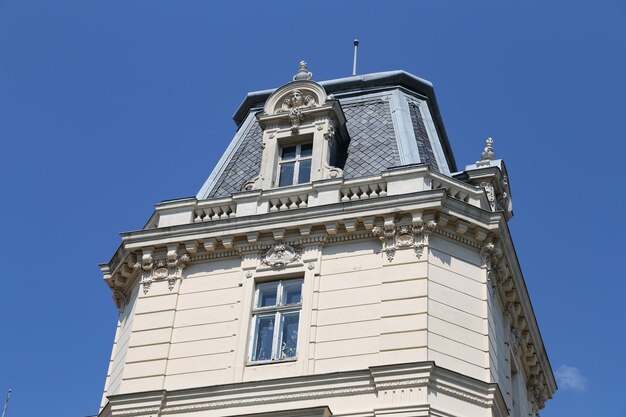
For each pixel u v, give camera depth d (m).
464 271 27.73
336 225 28.06
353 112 33.31
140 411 26.41
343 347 26.25
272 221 28.56
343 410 25.06
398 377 25.06
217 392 26.09
